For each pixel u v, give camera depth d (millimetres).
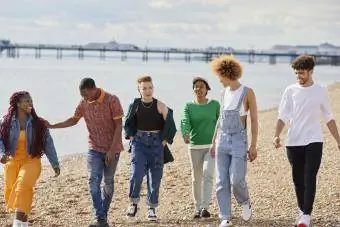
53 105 37844
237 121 8711
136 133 9367
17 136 8422
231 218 9445
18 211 8266
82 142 21047
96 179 8969
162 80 76625
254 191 11609
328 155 15742
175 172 14062
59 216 10109
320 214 9727
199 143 9789
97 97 8914
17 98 8430
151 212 9539
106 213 9180
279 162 15047
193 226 9188
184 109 9828
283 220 9453
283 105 8828
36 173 8461
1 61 176250
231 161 8750
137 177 9320
